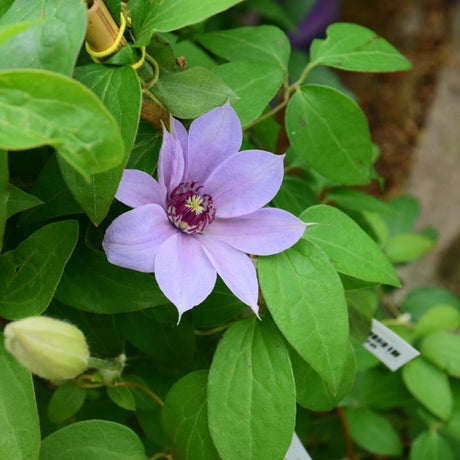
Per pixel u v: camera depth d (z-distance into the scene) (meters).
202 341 0.79
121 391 0.73
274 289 0.67
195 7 0.64
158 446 0.82
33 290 0.66
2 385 0.64
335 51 0.75
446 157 1.48
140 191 0.65
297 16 1.17
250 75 0.72
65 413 0.73
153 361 0.78
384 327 0.75
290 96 0.76
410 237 0.93
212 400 0.68
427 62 1.51
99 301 0.68
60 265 0.65
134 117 0.63
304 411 0.88
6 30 0.58
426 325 0.84
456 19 1.54
